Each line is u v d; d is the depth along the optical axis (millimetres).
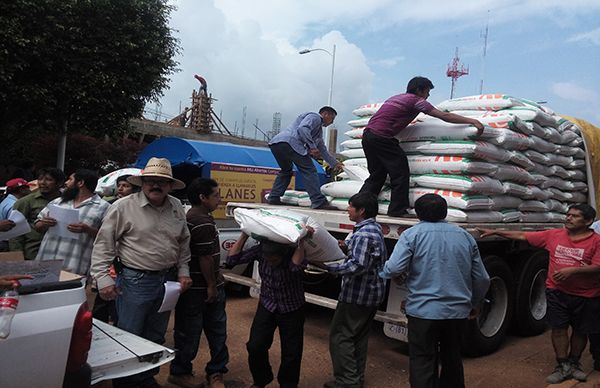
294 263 3498
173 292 3465
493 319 5336
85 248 4207
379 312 4727
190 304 3861
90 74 10523
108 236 3387
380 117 5082
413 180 5242
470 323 4941
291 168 6312
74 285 2463
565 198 6391
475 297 3707
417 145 5301
